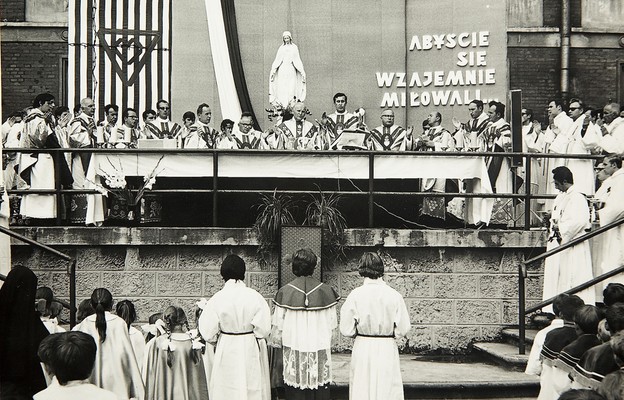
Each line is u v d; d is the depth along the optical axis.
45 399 4.73
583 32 18.02
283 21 16.12
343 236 10.91
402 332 7.61
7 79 17.78
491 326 11.17
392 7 16.25
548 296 10.55
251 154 11.16
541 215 13.18
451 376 9.45
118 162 11.10
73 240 10.84
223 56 15.82
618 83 17.94
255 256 11.02
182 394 7.35
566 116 13.48
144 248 10.98
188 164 11.13
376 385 7.55
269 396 8.08
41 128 11.45
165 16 16.20
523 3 18.05
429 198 11.80
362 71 16.19
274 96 15.33
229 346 7.50
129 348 7.05
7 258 9.91
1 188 9.95
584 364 5.73
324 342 8.09
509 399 9.04
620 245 10.42
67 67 17.41
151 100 16.09
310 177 11.20
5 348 5.88
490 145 13.22
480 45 15.92
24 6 17.81
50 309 7.89
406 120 16.19
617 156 10.96
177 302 10.96
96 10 16.09
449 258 11.16
